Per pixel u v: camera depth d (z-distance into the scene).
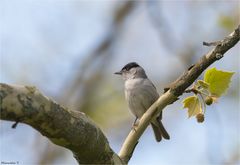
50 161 13.12
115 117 14.27
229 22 14.40
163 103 5.59
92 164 4.81
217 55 5.32
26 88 4.11
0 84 3.99
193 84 5.68
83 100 14.68
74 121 4.42
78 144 4.54
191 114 5.42
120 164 4.96
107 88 15.03
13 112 4.02
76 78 14.79
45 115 4.20
